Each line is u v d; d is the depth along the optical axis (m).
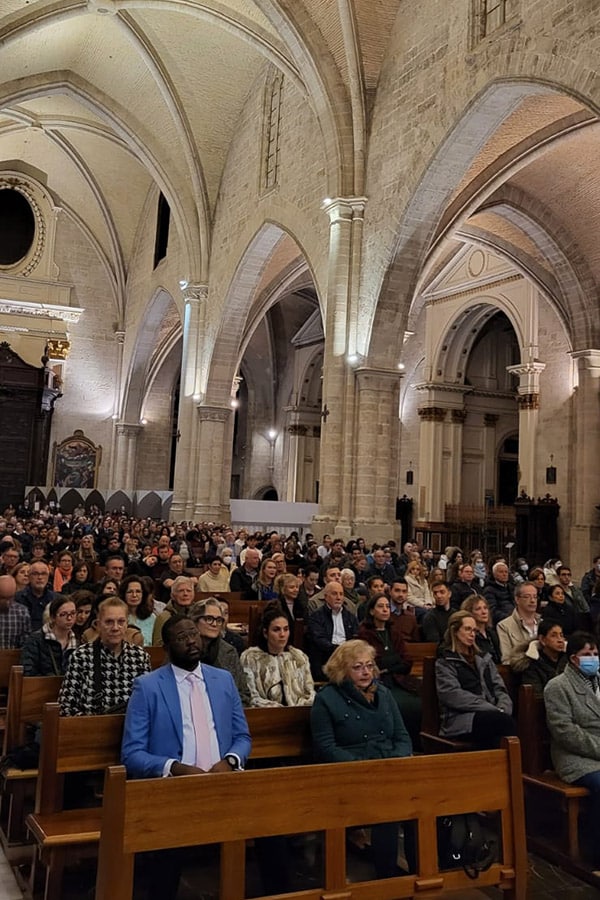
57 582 11.27
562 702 5.64
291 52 19.56
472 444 34.34
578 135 19.09
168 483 41.38
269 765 5.75
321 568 12.97
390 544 17.28
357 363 18.78
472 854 4.05
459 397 33.44
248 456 43.72
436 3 16.91
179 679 4.72
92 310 39.31
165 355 39.75
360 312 18.89
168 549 12.99
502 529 30.64
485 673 6.40
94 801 5.23
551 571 13.91
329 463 18.84
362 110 18.86
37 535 17.73
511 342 35.53
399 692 7.39
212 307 28.56
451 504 32.44
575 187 22.95
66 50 27.50
